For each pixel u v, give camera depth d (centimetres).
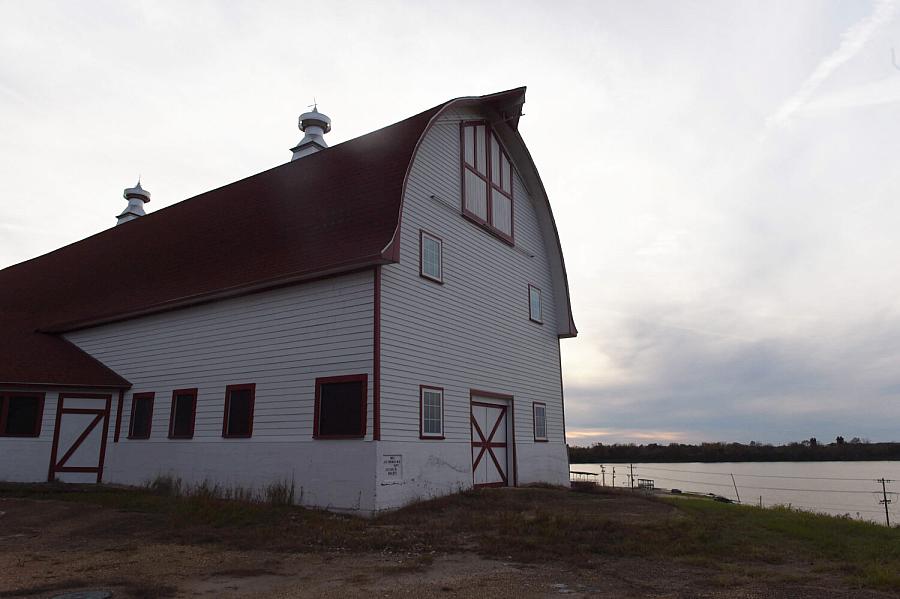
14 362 2134
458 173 2038
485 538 1173
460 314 1923
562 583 859
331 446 1560
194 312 1995
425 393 1697
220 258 2039
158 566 975
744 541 1146
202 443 1845
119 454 2086
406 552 1083
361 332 1588
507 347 2164
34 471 2048
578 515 1391
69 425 2114
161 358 2064
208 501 1510
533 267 2444
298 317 1723
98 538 1214
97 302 2367
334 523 1337
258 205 2141
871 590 818
